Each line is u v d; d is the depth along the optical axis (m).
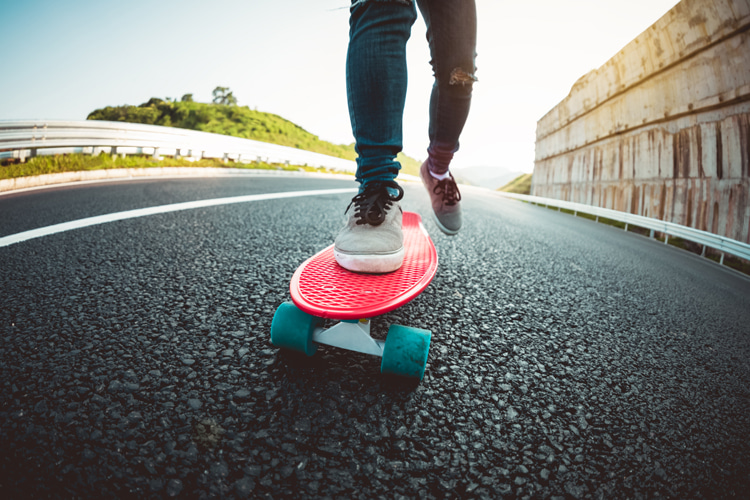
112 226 3.00
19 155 6.85
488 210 8.11
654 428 1.12
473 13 1.39
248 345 1.33
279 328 1.20
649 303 2.52
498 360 1.42
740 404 1.32
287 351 1.30
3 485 0.73
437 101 1.68
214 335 1.38
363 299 1.07
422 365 1.11
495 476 0.87
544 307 2.09
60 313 1.48
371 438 0.94
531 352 1.52
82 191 5.07
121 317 1.48
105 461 0.81
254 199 5.08
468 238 3.92
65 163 6.98
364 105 1.20
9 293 1.65
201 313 1.56
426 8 1.38
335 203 5.52
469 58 1.46
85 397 1.00
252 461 0.84
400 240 1.31
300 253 2.63
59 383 1.05
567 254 3.82
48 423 0.90
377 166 1.26
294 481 0.80
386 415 1.03
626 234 8.19
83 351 1.22
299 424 0.96
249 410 1.00
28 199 4.33
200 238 2.81
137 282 1.87
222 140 12.81
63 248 2.36
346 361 1.27
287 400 1.05
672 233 7.24
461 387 1.21
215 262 2.27
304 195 6.27
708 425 1.17
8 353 1.18
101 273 1.96
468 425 1.03
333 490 0.79
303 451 0.88
